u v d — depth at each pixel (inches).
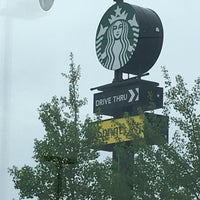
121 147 1362.0
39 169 1221.1
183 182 1237.7
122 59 2025.1
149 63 2014.0
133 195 1273.4
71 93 1321.4
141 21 2007.9
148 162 1274.6
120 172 1309.1
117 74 2050.9
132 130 1385.3
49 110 1283.2
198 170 1234.0
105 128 1600.6
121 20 2052.2
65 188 1160.8
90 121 1302.9
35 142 1240.2
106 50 2085.4
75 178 1213.1
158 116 1348.4
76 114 1307.8
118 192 1258.6
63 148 1238.3
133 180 1279.5
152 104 1406.3
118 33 2050.9
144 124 1331.2
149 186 1259.8
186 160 1251.2
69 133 1251.2
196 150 1248.2
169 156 1262.3
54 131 1263.5
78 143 1247.5
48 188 1199.6
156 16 2037.4
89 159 1255.5
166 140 1333.7
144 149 1283.2
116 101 2021.4
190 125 1266.0
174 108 1293.1
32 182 1216.2
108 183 1250.6
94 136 1295.5
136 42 1991.9
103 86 2052.2
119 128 1546.5
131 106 1983.3
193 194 1236.5
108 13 2090.3
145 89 1953.7
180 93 1293.1
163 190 1234.6
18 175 1234.0
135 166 1288.1
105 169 1269.7
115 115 2034.9
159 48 2016.5
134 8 2021.4
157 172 1263.5
